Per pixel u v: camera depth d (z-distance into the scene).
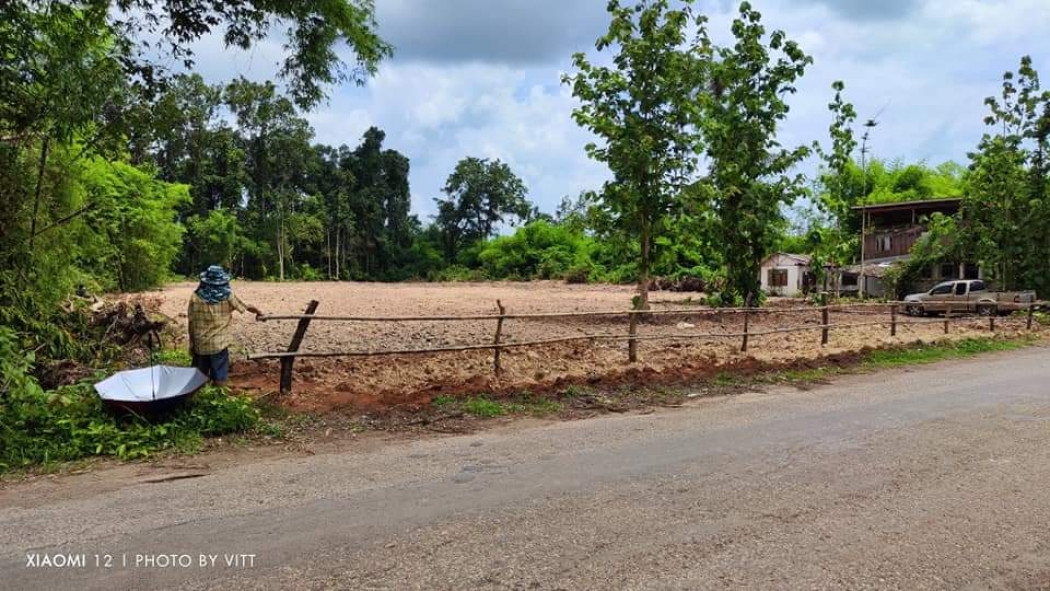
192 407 6.45
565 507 4.37
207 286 7.70
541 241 69.38
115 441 5.70
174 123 9.00
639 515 4.24
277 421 6.66
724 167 19.97
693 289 39.44
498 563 3.54
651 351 12.33
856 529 4.05
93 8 7.36
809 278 37.44
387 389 8.39
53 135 7.77
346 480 4.96
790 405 7.84
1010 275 25.14
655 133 16.98
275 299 26.58
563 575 3.41
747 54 19.91
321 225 73.00
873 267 32.62
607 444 6.02
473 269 78.75
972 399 8.12
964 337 14.93
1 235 8.04
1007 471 5.21
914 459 5.52
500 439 6.23
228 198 67.94
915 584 3.37
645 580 3.37
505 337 13.64
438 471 5.19
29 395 6.27
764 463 5.39
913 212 33.91
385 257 82.88
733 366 10.20
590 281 52.81
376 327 14.71
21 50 7.21
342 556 3.61
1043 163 24.72
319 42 9.16
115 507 4.38
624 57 16.67
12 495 4.64
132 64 8.12
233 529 3.99
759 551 3.72
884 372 10.49
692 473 5.11
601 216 17.94
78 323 9.27
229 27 8.66
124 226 24.53
